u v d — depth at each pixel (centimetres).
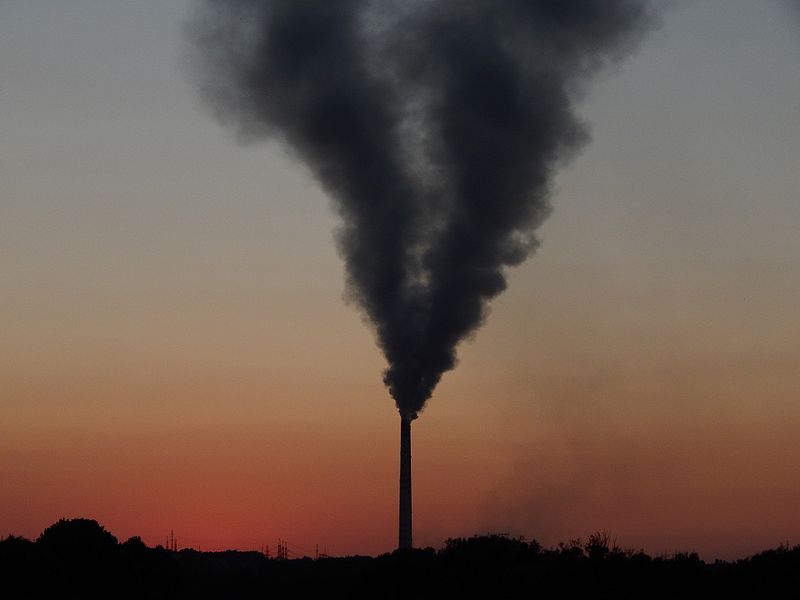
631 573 16338
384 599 18438
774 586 14850
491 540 19138
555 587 16550
